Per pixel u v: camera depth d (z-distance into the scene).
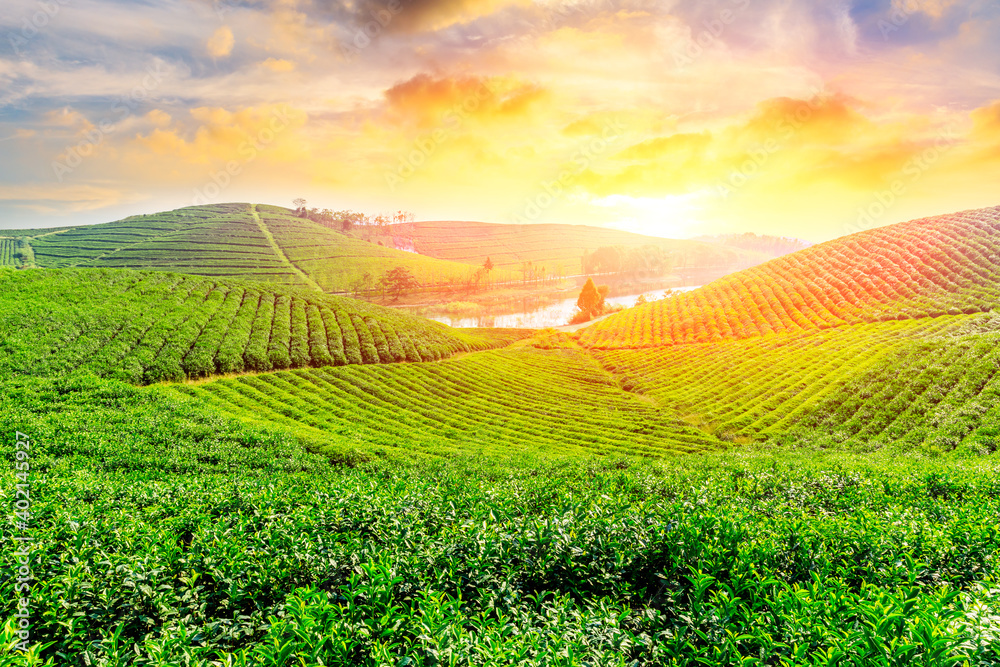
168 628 9.65
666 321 118.31
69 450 31.44
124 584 10.55
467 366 79.56
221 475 30.55
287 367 62.22
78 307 59.75
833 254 122.56
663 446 52.41
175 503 19.06
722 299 121.75
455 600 9.74
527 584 11.59
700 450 51.19
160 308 65.19
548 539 12.35
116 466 30.22
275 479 26.84
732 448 51.28
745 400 65.25
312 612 9.27
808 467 26.83
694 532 12.10
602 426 59.12
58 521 14.31
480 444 49.31
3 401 39.06
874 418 52.19
